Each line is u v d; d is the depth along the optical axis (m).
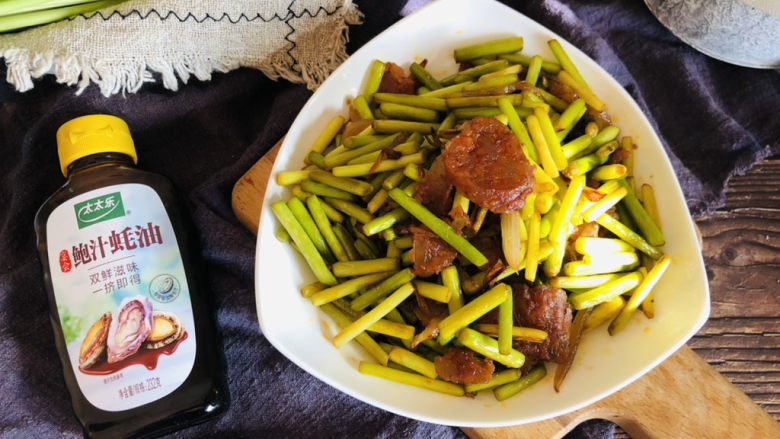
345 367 0.37
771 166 0.49
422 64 0.42
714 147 0.48
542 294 0.35
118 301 0.38
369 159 0.37
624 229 0.37
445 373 0.35
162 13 0.43
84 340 0.38
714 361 0.47
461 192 0.34
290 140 0.38
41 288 0.44
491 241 0.36
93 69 0.44
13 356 0.43
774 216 0.48
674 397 0.42
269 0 0.44
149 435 0.39
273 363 0.44
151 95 0.46
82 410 0.38
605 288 0.36
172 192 0.41
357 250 0.37
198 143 0.48
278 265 0.37
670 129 0.49
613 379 0.36
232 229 0.44
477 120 0.34
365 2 0.46
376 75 0.40
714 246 0.48
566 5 0.50
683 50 0.50
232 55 0.45
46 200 0.42
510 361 0.34
